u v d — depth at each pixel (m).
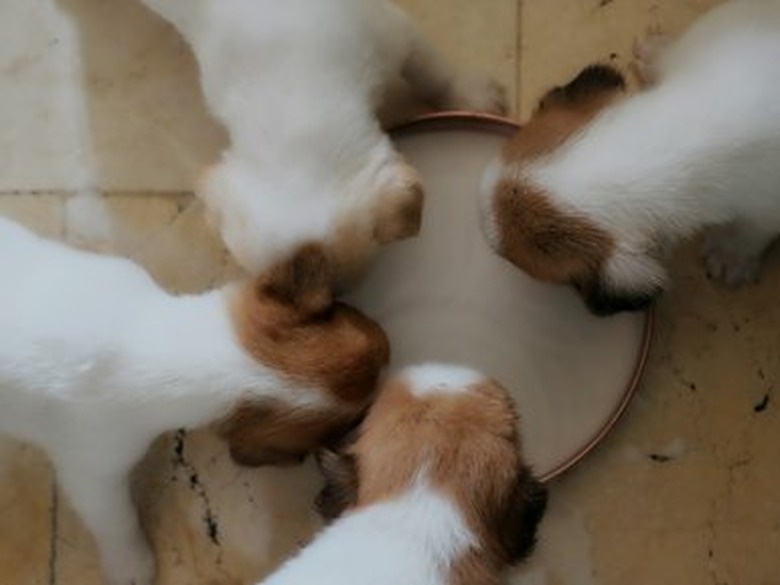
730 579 0.71
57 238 0.74
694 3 0.74
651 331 0.70
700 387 0.72
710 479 0.71
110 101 0.75
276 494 0.72
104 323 0.60
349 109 0.62
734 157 0.60
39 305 0.60
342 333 0.59
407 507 0.53
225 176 0.62
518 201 0.60
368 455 0.55
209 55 0.63
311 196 0.60
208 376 0.59
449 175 0.70
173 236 0.74
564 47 0.74
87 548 0.72
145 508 0.72
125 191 0.74
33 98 0.75
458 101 0.73
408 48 0.68
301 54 0.61
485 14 0.74
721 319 0.72
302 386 0.58
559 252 0.60
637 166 0.59
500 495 0.54
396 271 0.69
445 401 0.54
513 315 0.70
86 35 0.75
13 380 0.60
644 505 0.71
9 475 0.72
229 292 0.61
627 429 0.72
